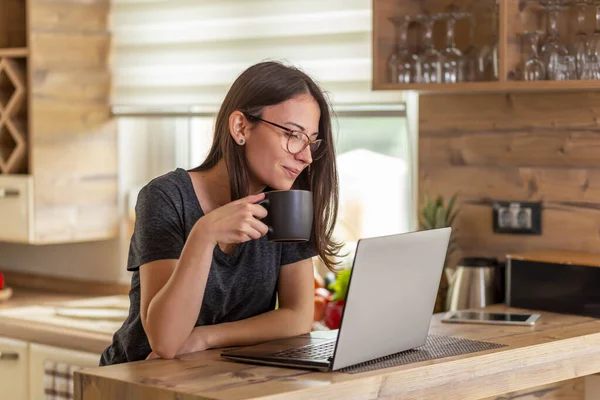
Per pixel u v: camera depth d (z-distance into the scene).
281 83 2.09
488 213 3.20
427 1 3.23
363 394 1.79
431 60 3.00
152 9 4.01
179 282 1.95
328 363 1.85
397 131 3.59
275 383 1.75
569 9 2.97
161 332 1.96
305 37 3.59
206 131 4.13
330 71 3.54
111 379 1.80
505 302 2.97
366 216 3.69
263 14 3.70
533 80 2.81
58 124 3.99
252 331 2.17
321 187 2.25
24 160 4.05
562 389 2.72
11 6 4.23
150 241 2.06
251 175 2.17
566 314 2.74
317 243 2.29
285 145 2.08
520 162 3.12
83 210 4.10
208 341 2.10
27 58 3.93
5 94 4.11
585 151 2.99
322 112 2.19
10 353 3.54
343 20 3.49
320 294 3.38
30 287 4.50
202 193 2.15
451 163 3.28
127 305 3.79
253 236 1.93
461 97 3.24
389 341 1.99
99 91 4.14
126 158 4.24
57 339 3.39
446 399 1.96
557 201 3.05
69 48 4.02
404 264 1.95
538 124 3.08
